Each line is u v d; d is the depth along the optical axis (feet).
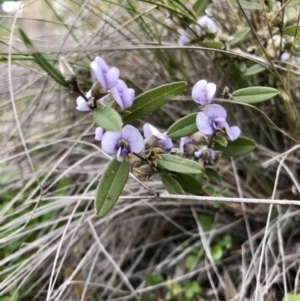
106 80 0.42
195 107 0.87
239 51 0.74
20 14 0.80
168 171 0.57
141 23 0.78
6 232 0.76
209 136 0.57
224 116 0.55
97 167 0.88
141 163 0.52
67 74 0.41
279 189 0.80
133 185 0.81
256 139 0.85
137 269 0.86
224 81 0.83
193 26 0.75
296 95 0.81
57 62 0.75
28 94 0.84
